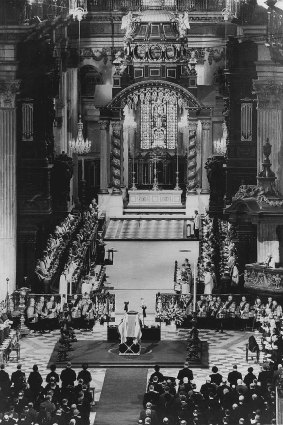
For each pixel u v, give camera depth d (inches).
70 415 1386.6
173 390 1487.5
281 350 1738.4
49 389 1478.8
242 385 1472.7
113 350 1918.1
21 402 1433.3
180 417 1382.9
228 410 1376.7
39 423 1370.6
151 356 1881.2
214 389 1485.0
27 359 1884.8
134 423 1545.3
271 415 1379.2
